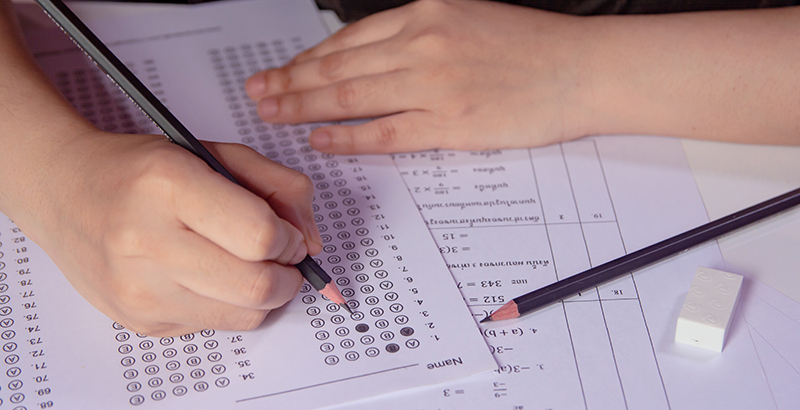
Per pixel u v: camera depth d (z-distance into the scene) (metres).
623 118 0.84
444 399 0.71
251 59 0.90
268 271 0.71
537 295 0.74
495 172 0.82
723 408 0.71
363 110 0.86
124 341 0.73
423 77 0.85
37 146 0.76
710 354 0.73
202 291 0.71
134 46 0.90
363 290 0.75
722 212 0.79
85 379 0.72
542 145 0.84
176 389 0.72
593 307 0.75
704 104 0.83
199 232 0.70
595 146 0.84
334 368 0.72
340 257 0.77
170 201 0.71
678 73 0.83
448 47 0.86
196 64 0.89
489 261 0.77
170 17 0.92
